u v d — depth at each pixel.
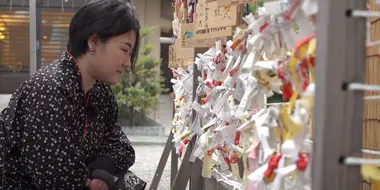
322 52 0.62
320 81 0.62
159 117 9.23
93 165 1.59
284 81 0.83
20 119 1.37
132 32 1.46
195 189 2.07
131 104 7.75
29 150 1.32
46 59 7.11
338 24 0.61
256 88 1.05
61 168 1.33
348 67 0.61
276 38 0.92
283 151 0.81
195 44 2.06
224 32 1.60
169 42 9.61
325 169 0.61
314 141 0.63
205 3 1.75
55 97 1.34
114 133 1.71
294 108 0.82
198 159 2.06
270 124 0.90
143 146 6.50
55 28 7.09
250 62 1.03
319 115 0.62
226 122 1.51
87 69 1.46
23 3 7.93
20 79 8.09
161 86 8.33
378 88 0.61
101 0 1.43
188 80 2.31
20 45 8.05
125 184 1.70
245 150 1.16
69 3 6.84
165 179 4.09
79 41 1.42
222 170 1.83
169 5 9.24
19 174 1.40
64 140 1.34
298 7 0.77
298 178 0.90
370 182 0.96
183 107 2.39
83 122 1.48
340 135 0.61
